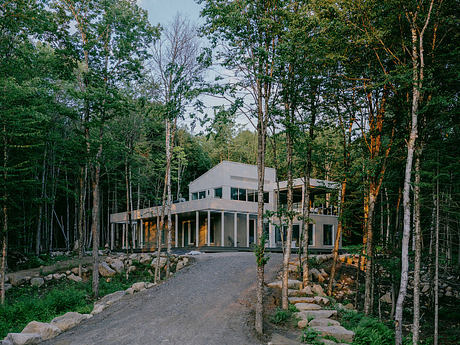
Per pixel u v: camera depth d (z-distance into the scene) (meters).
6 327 13.17
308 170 16.81
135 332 11.09
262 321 11.09
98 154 19.59
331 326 11.20
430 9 11.50
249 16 11.98
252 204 34.00
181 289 15.74
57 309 15.48
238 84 12.44
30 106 17.78
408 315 16.72
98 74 19.02
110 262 24.47
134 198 44.31
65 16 18.89
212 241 34.28
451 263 19.14
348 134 17.02
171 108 15.53
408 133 13.70
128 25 19.12
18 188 20.27
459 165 12.96
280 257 22.98
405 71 12.03
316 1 13.36
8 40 19.75
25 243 27.48
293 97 14.22
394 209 19.38
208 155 51.78
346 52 14.44
